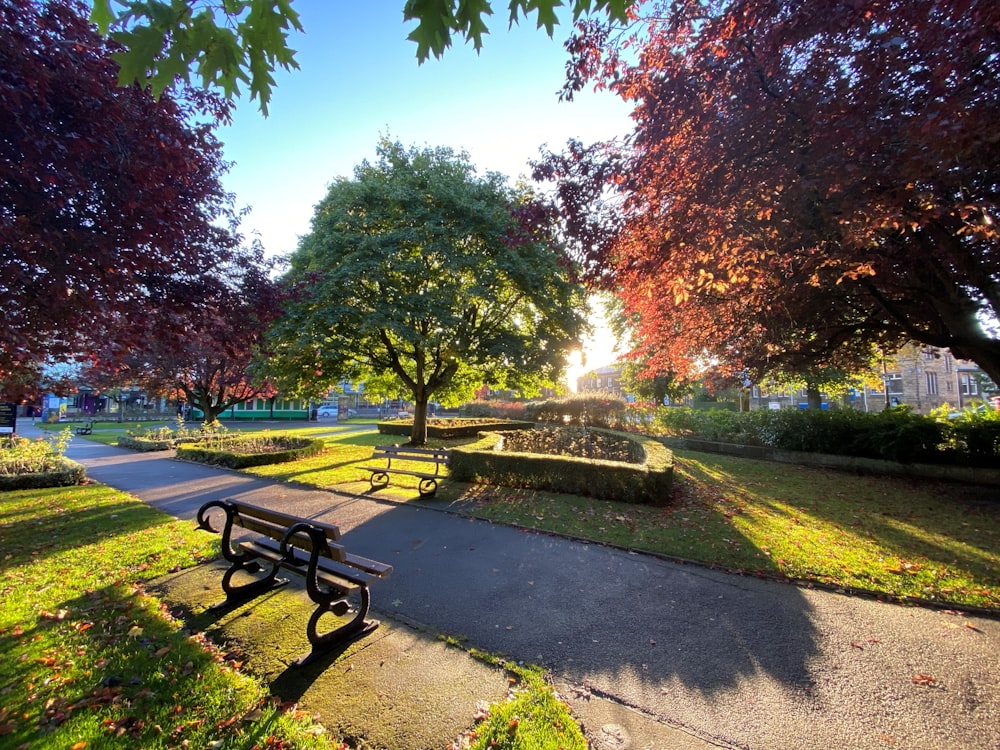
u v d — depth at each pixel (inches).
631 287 250.4
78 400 1791.3
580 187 217.8
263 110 94.7
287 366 552.4
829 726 99.9
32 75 116.0
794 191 165.2
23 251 128.7
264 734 93.1
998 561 197.2
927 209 146.0
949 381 1369.3
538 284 523.2
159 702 101.6
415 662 122.2
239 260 225.5
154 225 157.2
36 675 110.1
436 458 359.9
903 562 195.2
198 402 926.4
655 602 160.4
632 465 311.0
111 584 167.3
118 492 333.4
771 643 133.7
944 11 119.3
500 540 228.2
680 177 191.8
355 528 248.4
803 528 246.7
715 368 391.2
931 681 115.7
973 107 123.9
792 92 157.2
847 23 133.9
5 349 141.2
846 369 458.6
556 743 92.2
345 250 498.3
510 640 134.3
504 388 671.1
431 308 485.4
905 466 416.5
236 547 163.2
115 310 170.1
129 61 83.7
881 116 144.4
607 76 213.6
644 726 99.3
